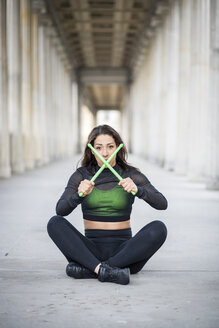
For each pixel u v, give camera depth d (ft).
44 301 12.97
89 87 269.85
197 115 59.36
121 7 121.29
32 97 95.20
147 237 14.48
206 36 59.06
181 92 73.00
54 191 46.19
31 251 19.75
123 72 201.57
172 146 83.66
